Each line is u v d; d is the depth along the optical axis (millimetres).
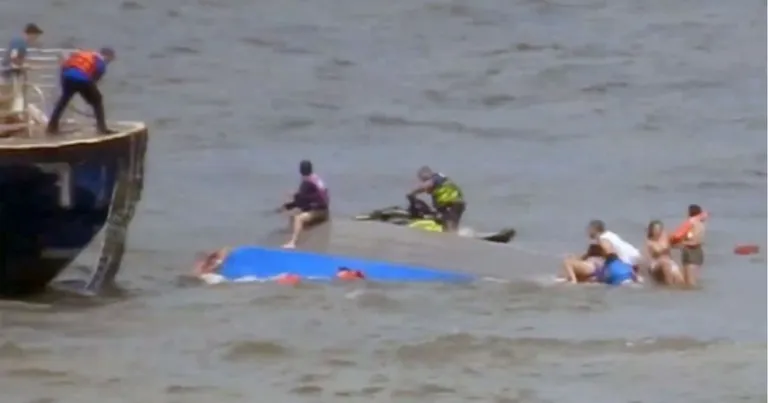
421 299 92500
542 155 172875
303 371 75875
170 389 72438
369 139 184375
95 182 90062
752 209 141000
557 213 139375
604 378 74812
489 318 87938
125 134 90312
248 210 135125
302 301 91688
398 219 105188
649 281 99438
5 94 89312
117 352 79188
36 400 70688
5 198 88438
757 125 192000
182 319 86625
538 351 80125
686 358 78438
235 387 73000
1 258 90375
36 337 81812
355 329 84500
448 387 73438
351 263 98312
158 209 134750
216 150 173750
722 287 100062
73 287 95000
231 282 97750
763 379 74000
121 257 94125
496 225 132625
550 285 97438
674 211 141500
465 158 171125
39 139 88250
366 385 73500
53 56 93375
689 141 181125
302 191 101562
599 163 167375
